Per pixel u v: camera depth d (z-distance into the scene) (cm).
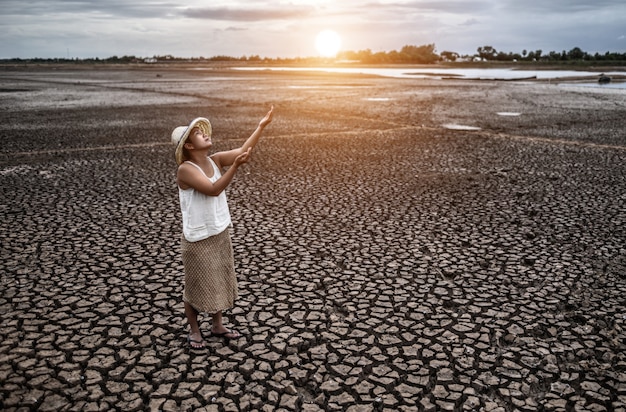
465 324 440
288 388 350
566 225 695
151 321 439
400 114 2072
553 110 2222
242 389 351
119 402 335
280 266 557
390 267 557
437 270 549
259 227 681
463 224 699
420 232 667
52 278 519
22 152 1211
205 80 5047
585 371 373
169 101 2659
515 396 346
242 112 2138
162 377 362
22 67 10256
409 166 1073
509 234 661
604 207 776
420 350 401
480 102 2622
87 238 634
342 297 488
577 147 1301
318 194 848
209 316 449
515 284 517
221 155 392
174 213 740
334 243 627
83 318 442
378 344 409
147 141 1388
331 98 2872
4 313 448
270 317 449
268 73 7356
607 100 2739
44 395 340
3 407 327
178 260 569
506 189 884
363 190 873
